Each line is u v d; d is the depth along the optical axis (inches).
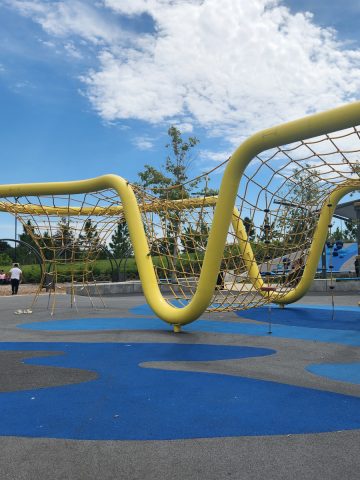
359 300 611.5
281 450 132.0
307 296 688.4
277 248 419.2
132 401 177.9
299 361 251.8
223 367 237.1
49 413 163.8
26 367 238.5
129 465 123.4
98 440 139.8
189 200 458.3
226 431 146.6
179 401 177.9
